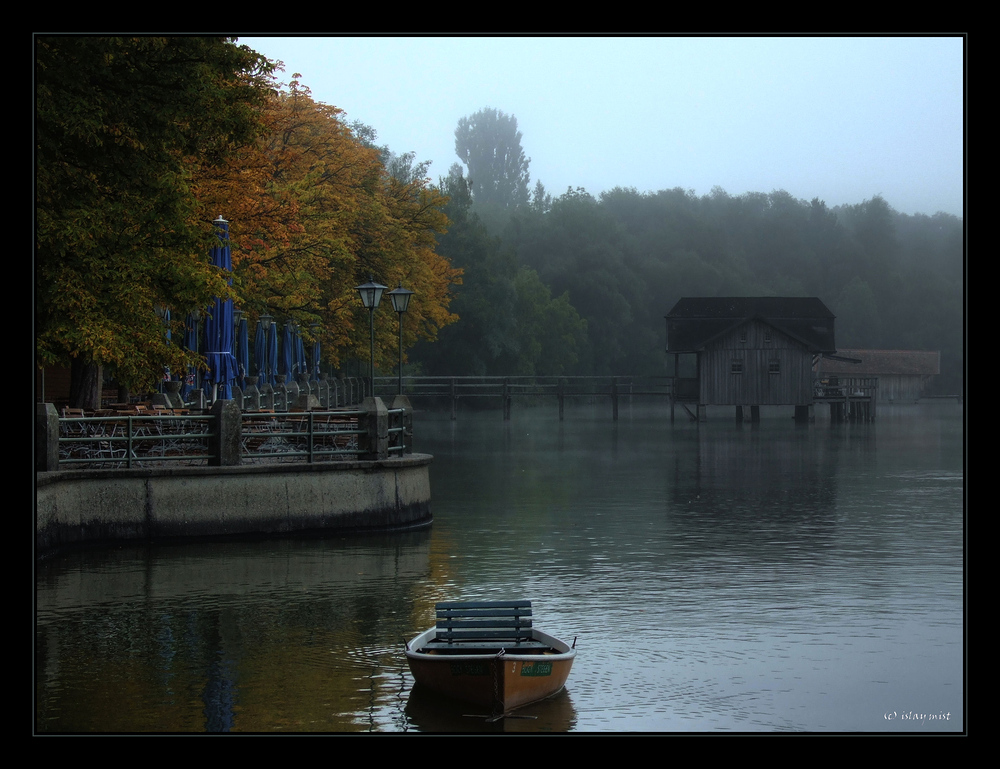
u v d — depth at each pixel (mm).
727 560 18719
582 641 12953
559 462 40562
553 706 10523
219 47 22016
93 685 10906
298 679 11117
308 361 54219
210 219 28188
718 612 14539
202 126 22656
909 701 10812
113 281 20156
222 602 14742
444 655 10086
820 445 50406
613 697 10797
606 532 22188
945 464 39656
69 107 19328
